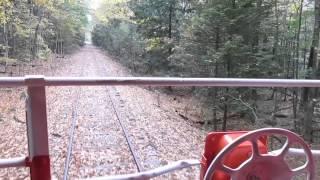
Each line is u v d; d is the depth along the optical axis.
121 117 12.84
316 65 17.92
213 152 2.67
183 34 18.92
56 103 15.02
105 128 10.84
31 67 28.50
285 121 17.88
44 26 32.47
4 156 8.20
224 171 2.25
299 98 20.16
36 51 30.92
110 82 2.38
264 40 17.69
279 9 21.02
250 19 15.72
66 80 2.26
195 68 17.78
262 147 2.47
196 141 11.58
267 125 16.19
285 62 20.41
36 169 2.27
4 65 25.44
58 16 39.97
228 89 16.45
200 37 16.73
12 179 6.60
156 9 27.14
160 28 27.20
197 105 20.20
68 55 54.53
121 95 18.45
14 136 10.02
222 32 16.11
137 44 32.56
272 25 17.73
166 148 9.32
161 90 25.94
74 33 56.66
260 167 2.28
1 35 25.02
